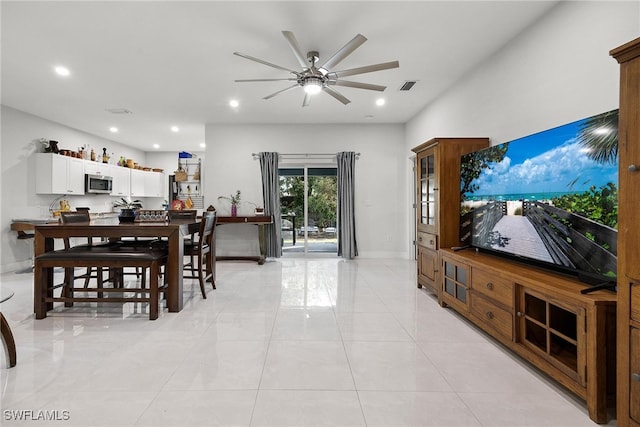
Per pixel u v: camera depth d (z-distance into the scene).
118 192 7.02
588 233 1.83
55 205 5.74
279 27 2.83
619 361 1.42
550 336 1.85
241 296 3.66
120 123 5.95
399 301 3.47
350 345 2.38
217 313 3.08
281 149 6.16
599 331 1.53
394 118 5.80
